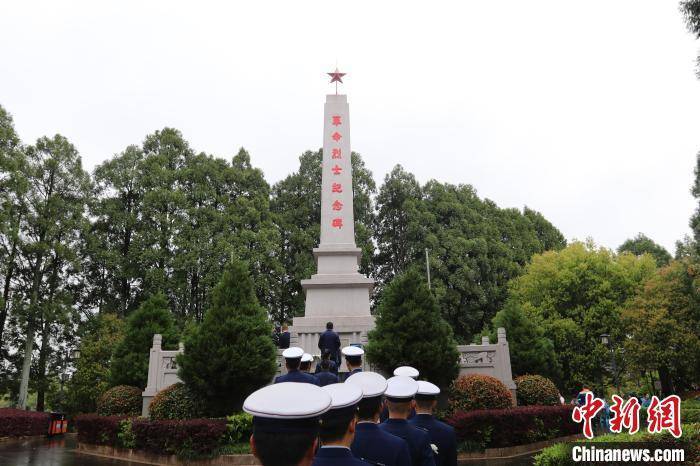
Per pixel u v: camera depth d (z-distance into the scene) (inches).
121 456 572.7
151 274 1241.4
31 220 1146.0
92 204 1355.8
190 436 500.4
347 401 120.7
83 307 1333.7
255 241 1344.7
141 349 770.2
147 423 533.0
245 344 552.4
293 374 291.0
